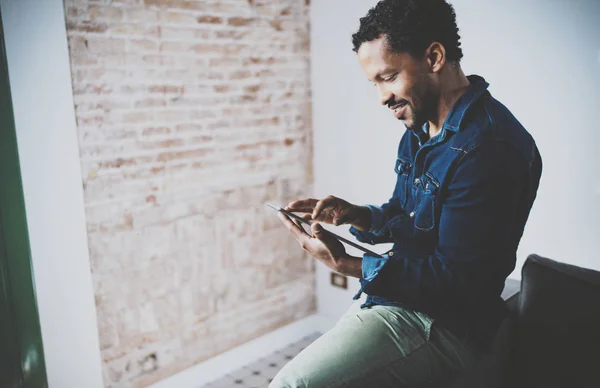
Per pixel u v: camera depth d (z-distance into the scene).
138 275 2.38
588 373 1.37
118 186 2.27
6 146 1.89
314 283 3.12
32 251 2.00
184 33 2.39
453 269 1.25
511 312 1.62
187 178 2.49
